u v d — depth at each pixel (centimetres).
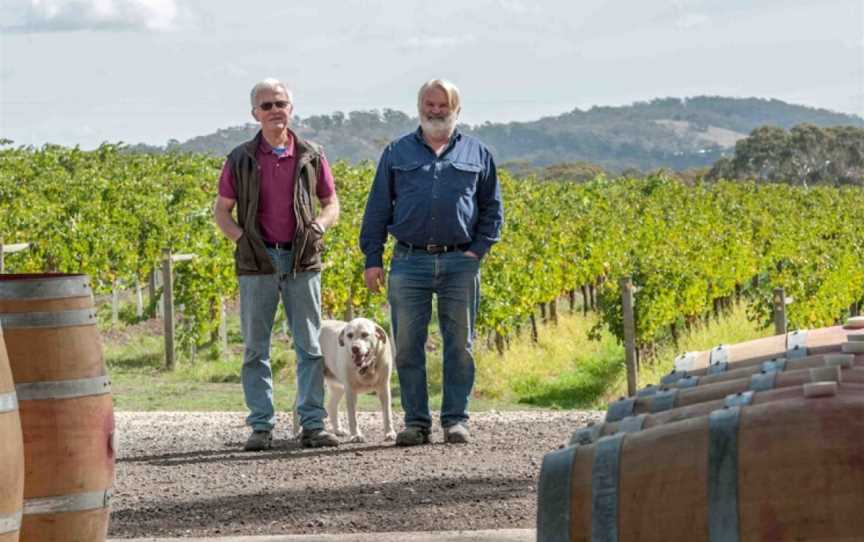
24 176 4097
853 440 293
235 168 1035
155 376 2106
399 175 1013
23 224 2816
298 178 1040
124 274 2725
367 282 1038
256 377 1059
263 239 1042
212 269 2341
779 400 313
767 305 2603
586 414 1354
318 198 1073
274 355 2158
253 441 1051
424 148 1012
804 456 294
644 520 311
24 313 532
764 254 3506
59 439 534
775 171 16850
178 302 2356
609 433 338
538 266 2594
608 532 315
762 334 2570
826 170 16562
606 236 3303
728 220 4222
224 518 724
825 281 2827
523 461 904
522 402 1972
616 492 316
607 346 2466
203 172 4466
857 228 4247
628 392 1845
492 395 2016
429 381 1997
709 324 2714
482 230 1030
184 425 1359
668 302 2362
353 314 2514
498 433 1120
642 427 333
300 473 894
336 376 1162
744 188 6188
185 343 2350
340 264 2389
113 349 2381
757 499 296
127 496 818
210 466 959
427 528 671
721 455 302
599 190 5372
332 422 1191
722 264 2884
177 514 744
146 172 4559
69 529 538
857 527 288
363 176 4016
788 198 5956
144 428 1330
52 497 533
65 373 537
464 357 1040
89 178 4000
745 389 346
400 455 973
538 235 3048
